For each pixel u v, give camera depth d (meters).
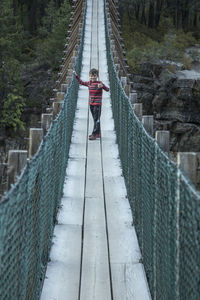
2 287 2.73
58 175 6.45
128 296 4.68
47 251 5.24
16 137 45.03
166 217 3.67
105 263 5.36
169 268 3.55
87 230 6.23
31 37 68.75
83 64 20.02
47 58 53.22
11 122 43.19
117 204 7.15
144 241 5.21
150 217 4.64
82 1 32.75
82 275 5.08
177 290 3.24
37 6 75.44
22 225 3.33
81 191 7.67
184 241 3.02
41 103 48.84
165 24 78.75
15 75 46.84
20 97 43.75
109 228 6.29
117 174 8.61
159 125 43.38
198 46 68.62
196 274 2.71
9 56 49.91
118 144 10.07
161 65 47.19
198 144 42.50
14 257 3.07
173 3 83.94
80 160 9.38
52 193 5.52
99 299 4.64
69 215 6.66
